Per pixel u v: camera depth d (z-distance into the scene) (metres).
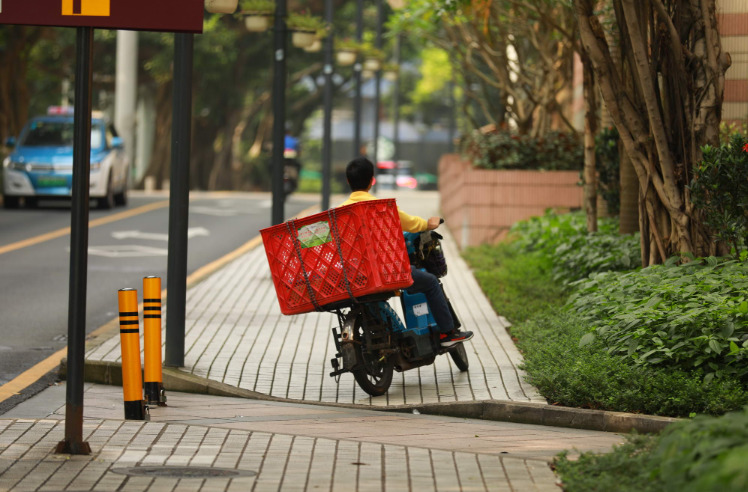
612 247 30.70
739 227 23.77
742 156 23.14
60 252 42.78
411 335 20.91
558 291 31.08
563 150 45.69
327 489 13.28
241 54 101.12
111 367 22.09
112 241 46.97
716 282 21.83
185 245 22.59
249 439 16.27
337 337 20.30
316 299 19.78
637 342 20.22
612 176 36.16
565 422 18.02
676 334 20.22
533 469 14.33
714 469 9.97
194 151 108.19
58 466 14.41
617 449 14.23
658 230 25.30
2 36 79.81
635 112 24.88
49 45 98.81
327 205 50.19
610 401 18.08
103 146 61.59
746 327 19.84
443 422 18.25
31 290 33.97
